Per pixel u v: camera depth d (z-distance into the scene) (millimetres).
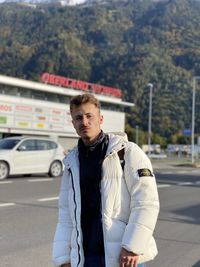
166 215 12227
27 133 52719
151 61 135375
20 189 16578
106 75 136625
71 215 3629
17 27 182875
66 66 141750
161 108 124500
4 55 149875
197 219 11797
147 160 3598
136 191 3488
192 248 8625
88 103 3604
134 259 3383
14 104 51000
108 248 3443
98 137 3621
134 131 106250
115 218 3488
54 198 14414
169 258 7836
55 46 147250
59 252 3705
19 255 7621
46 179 20734
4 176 20172
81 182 3562
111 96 68688
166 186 20047
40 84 55062
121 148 3549
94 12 190250
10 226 9930
